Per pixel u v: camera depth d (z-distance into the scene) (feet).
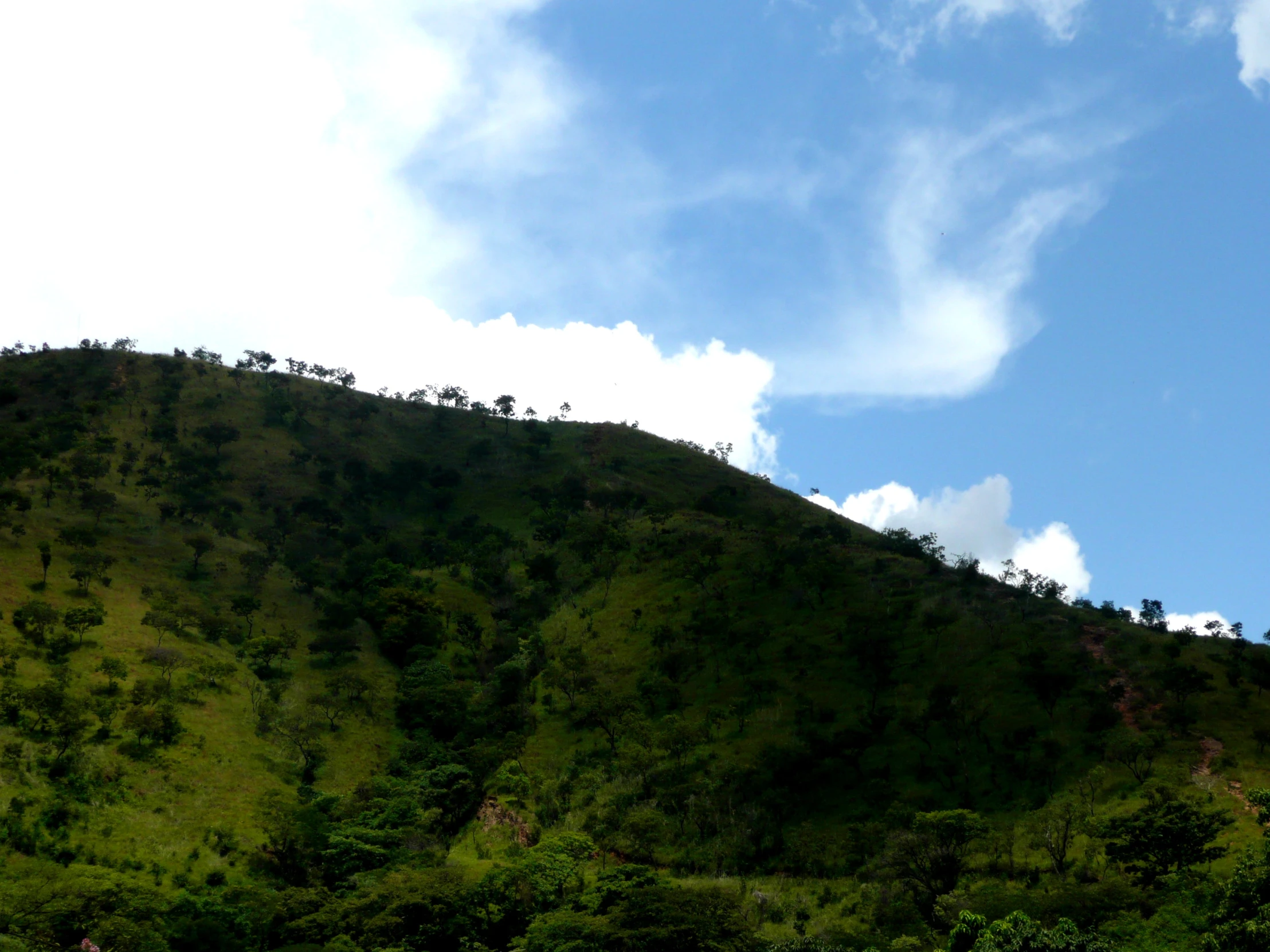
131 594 398.21
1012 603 400.67
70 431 570.87
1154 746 280.92
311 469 626.64
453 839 311.68
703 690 376.89
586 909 237.45
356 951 219.00
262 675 378.94
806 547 477.77
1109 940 185.26
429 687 392.06
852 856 264.72
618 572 499.51
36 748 271.28
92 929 202.90
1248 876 154.92
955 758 305.12
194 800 283.79
